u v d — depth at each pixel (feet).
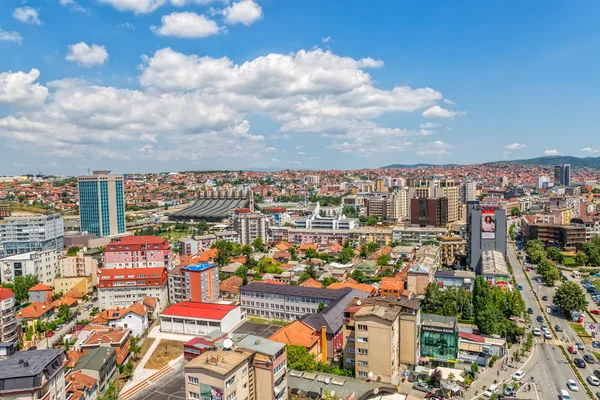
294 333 546.26
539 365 566.36
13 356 413.80
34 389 367.45
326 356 566.77
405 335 513.45
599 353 601.21
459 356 574.15
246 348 389.19
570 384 507.30
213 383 346.33
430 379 505.66
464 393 492.54
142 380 551.18
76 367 497.46
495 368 556.10
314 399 409.90
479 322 654.94
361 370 486.38
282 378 396.57
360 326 483.92
